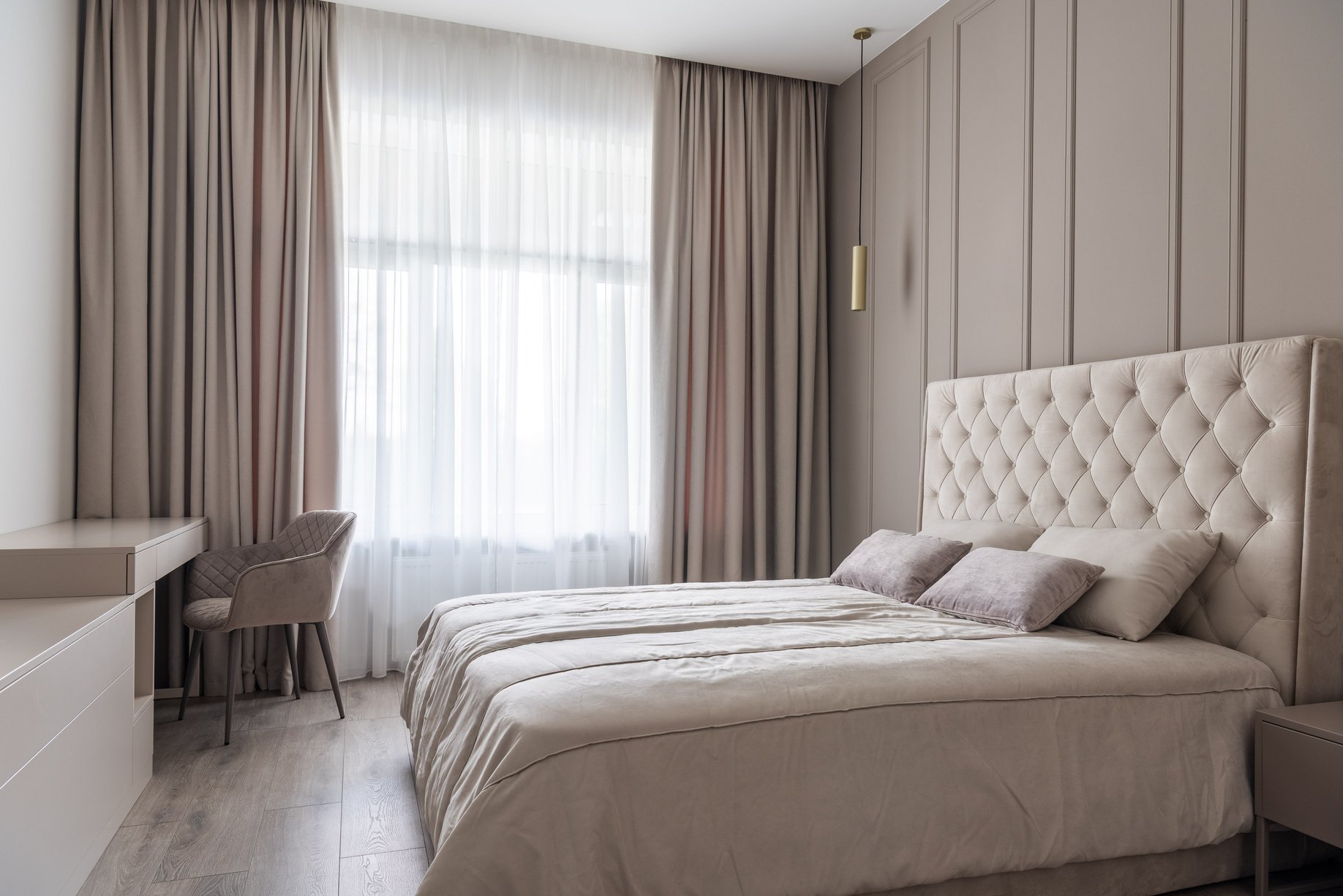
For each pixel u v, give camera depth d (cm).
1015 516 304
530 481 407
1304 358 211
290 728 308
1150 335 266
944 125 365
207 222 348
